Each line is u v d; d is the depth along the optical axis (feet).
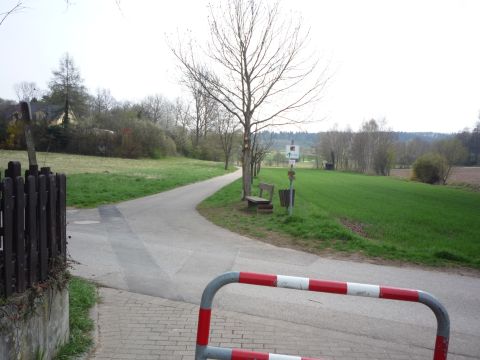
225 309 19.04
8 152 153.79
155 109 283.79
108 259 27.73
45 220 12.31
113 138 205.46
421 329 17.65
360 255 30.25
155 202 60.64
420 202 88.63
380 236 41.86
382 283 24.00
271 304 19.90
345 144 308.81
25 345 10.94
